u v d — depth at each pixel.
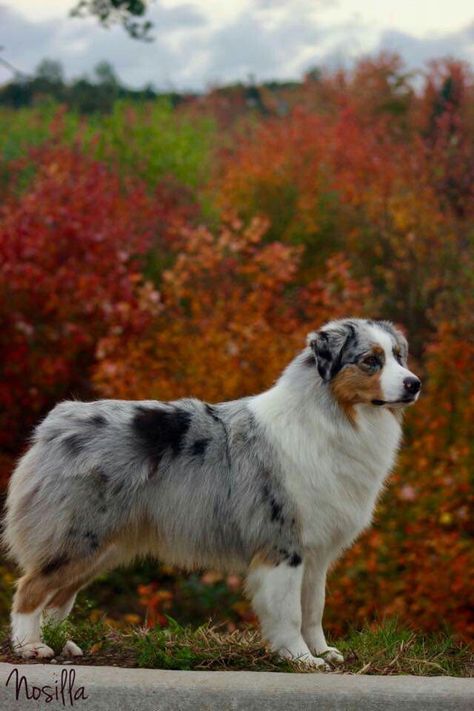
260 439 5.29
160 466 5.24
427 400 11.79
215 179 18.28
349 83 20.98
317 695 4.29
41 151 15.88
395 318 14.30
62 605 5.45
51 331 12.55
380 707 4.25
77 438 5.20
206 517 5.26
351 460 5.26
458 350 12.07
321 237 16.27
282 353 11.11
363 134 18.38
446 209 15.67
